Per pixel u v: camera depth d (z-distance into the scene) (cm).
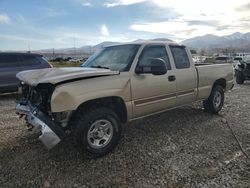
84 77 360
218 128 525
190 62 543
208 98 614
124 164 367
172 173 341
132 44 467
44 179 329
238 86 1227
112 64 445
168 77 478
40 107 369
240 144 440
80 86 353
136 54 435
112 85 386
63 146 428
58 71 382
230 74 663
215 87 619
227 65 658
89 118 364
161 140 457
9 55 932
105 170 351
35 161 377
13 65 929
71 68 411
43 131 344
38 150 416
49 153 403
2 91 911
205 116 612
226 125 545
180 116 609
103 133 387
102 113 377
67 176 336
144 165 364
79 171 348
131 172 345
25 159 384
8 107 767
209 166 360
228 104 762
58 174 341
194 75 539
